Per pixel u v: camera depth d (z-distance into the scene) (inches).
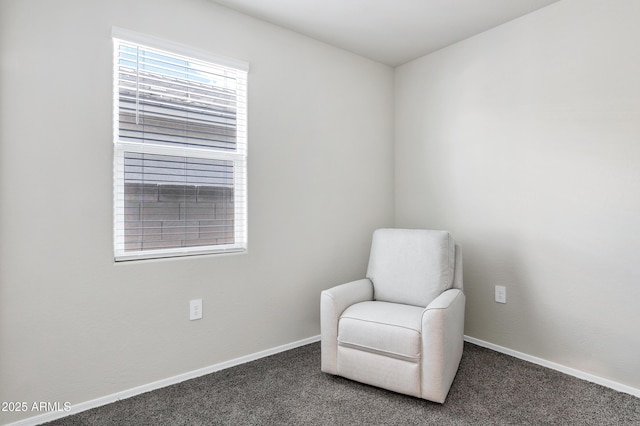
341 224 116.9
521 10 94.0
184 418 70.2
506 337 101.3
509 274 100.4
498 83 102.6
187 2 85.4
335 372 84.6
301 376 87.4
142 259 80.9
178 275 84.6
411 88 127.3
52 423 68.2
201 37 87.4
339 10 93.7
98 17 74.1
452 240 97.1
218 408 73.5
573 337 87.9
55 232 70.0
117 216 78.5
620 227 80.3
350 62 119.3
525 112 96.6
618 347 80.6
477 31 105.7
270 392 79.9
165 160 84.6
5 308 65.7
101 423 68.5
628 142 79.0
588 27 84.7
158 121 83.4
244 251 95.9
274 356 99.3
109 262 75.7
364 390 80.7
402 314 82.0
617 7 80.3
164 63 83.9
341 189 116.8
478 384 83.0
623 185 79.8
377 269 102.3
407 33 106.7
